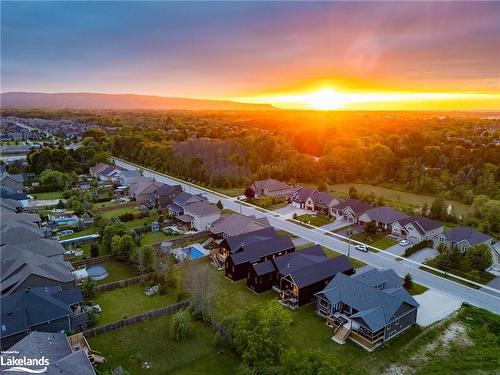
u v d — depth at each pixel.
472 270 49.09
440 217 69.44
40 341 29.84
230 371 31.75
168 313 40.31
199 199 72.69
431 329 36.97
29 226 59.59
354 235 63.12
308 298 42.31
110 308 41.38
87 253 55.41
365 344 34.59
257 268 44.44
